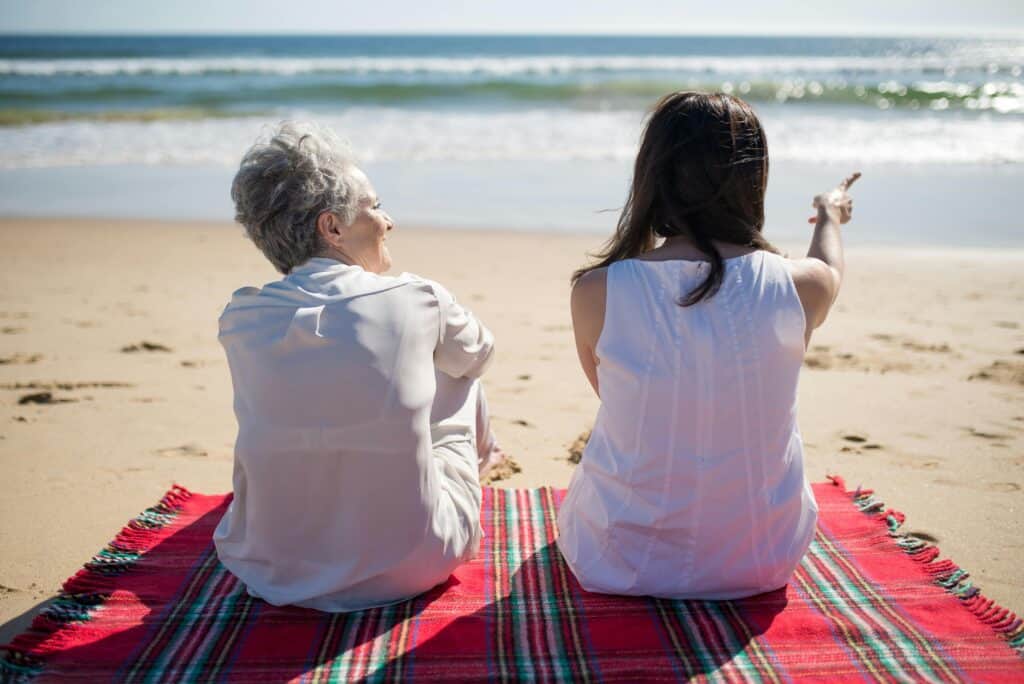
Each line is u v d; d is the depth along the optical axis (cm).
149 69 2827
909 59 4225
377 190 1027
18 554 269
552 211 917
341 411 205
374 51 5816
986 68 2866
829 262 223
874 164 1166
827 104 1838
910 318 550
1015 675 196
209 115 1698
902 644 207
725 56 5097
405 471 212
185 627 217
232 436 370
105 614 223
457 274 677
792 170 1123
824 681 194
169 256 750
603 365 211
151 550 258
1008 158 1201
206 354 487
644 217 213
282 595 223
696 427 206
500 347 497
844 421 381
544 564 251
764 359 202
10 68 2919
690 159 202
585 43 8106
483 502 295
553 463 341
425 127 1538
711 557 219
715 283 199
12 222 877
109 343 505
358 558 215
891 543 259
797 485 219
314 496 212
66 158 1268
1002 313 559
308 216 210
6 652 209
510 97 1986
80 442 361
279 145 210
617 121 1602
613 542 222
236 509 225
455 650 207
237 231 851
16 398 412
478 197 988
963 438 360
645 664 201
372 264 226
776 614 221
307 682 195
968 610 222
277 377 205
